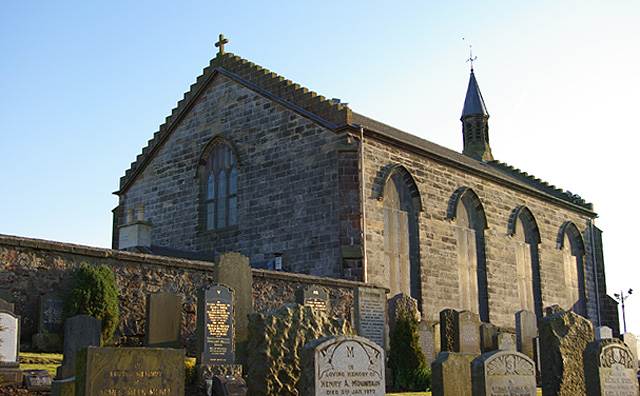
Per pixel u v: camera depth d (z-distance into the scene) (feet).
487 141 230.68
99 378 49.67
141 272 82.99
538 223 174.09
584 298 187.93
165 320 77.66
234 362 74.64
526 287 166.40
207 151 152.25
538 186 203.51
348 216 124.88
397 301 105.09
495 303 153.38
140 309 81.87
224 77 152.25
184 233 151.94
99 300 75.66
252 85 145.89
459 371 65.05
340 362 52.75
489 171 174.09
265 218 137.59
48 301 75.05
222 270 82.79
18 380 60.03
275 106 140.77
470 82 236.22
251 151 143.23
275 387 64.69
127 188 166.40
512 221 164.76
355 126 128.06
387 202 133.18
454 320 101.24
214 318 73.51
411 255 135.74
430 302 136.15
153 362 51.90
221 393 65.92
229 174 147.64
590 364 65.62
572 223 187.52
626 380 66.80
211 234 146.30
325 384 51.78
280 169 137.08
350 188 126.00
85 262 78.95
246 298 84.33
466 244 150.20
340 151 126.93
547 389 70.23
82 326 63.41
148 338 75.92
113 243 164.66
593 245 196.95
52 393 54.54
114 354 50.47
